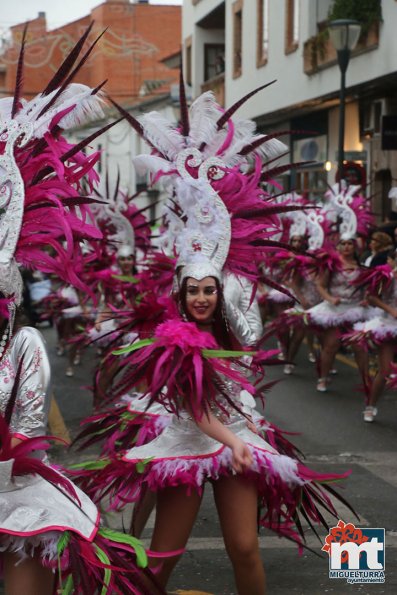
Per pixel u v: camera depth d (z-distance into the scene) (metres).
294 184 26.66
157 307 5.01
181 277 4.86
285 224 13.84
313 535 6.38
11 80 31.36
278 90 26.92
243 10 30.31
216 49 36.88
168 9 42.12
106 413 5.51
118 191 10.75
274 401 11.70
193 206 5.30
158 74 42.50
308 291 12.88
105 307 10.66
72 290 14.06
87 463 4.86
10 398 3.80
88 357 15.97
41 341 3.92
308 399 11.85
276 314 14.85
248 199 5.46
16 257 4.07
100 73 41.94
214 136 5.77
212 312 4.80
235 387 4.68
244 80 30.38
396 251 10.66
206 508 6.96
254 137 5.80
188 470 4.50
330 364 12.36
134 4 42.00
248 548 4.48
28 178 4.10
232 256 5.43
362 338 10.41
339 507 7.00
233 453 4.34
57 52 30.77
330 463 8.49
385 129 17.02
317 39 22.89
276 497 4.82
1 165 4.03
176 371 4.34
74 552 3.73
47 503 3.81
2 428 3.75
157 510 4.62
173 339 4.42
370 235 14.08
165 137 5.75
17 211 3.97
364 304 10.95
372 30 19.88
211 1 34.09
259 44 28.83
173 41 42.81
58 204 3.99
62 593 3.91
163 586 4.61
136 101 39.75
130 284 8.93
